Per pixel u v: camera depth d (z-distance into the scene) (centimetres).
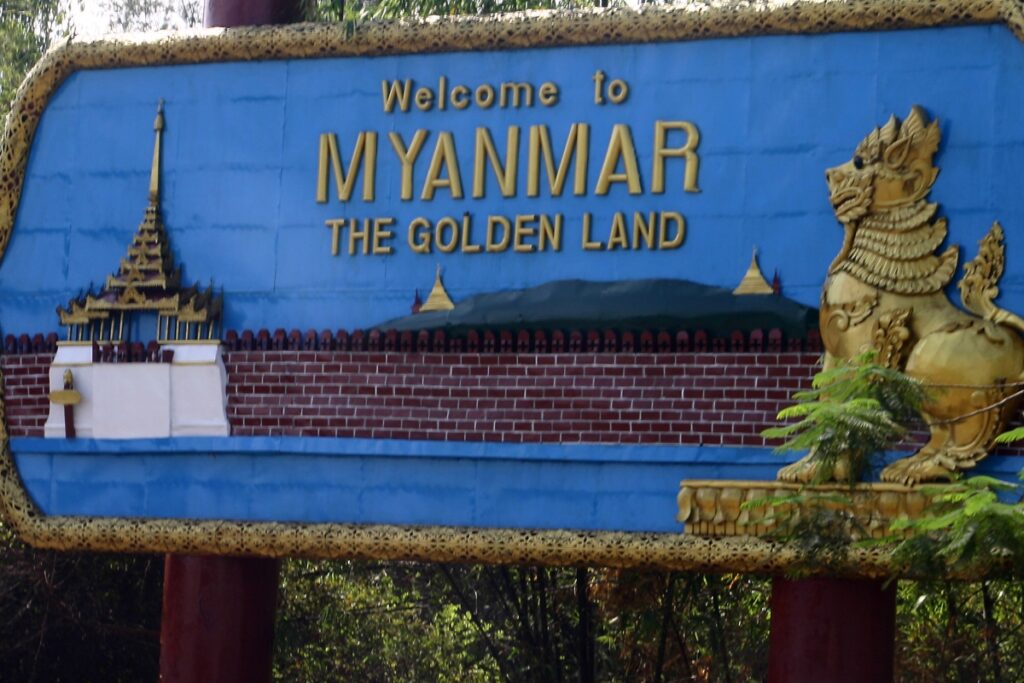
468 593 2777
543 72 1552
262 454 1591
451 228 1559
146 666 2431
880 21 1465
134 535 1611
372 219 1582
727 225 1489
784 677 1474
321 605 2722
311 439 1573
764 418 1464
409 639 2892
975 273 1426
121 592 2412
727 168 1495
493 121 1560
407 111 1585
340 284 1586
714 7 1505
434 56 1584
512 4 2409
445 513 1536
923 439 1423
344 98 1605
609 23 1530
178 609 1650
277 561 1706
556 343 1522
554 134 1543
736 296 1477
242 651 1641
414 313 1560
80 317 1648
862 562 1406
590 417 1506
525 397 1524
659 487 1486
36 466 1658
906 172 1446
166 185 1645
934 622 2362
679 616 2366
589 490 1503
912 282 1432
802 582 1477
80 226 1666
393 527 1540
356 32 1597
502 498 1524
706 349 1484
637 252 1509
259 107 1627
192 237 1631
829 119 1474
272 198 1614
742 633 2488
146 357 1628
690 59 1515
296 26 1619
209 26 1711
